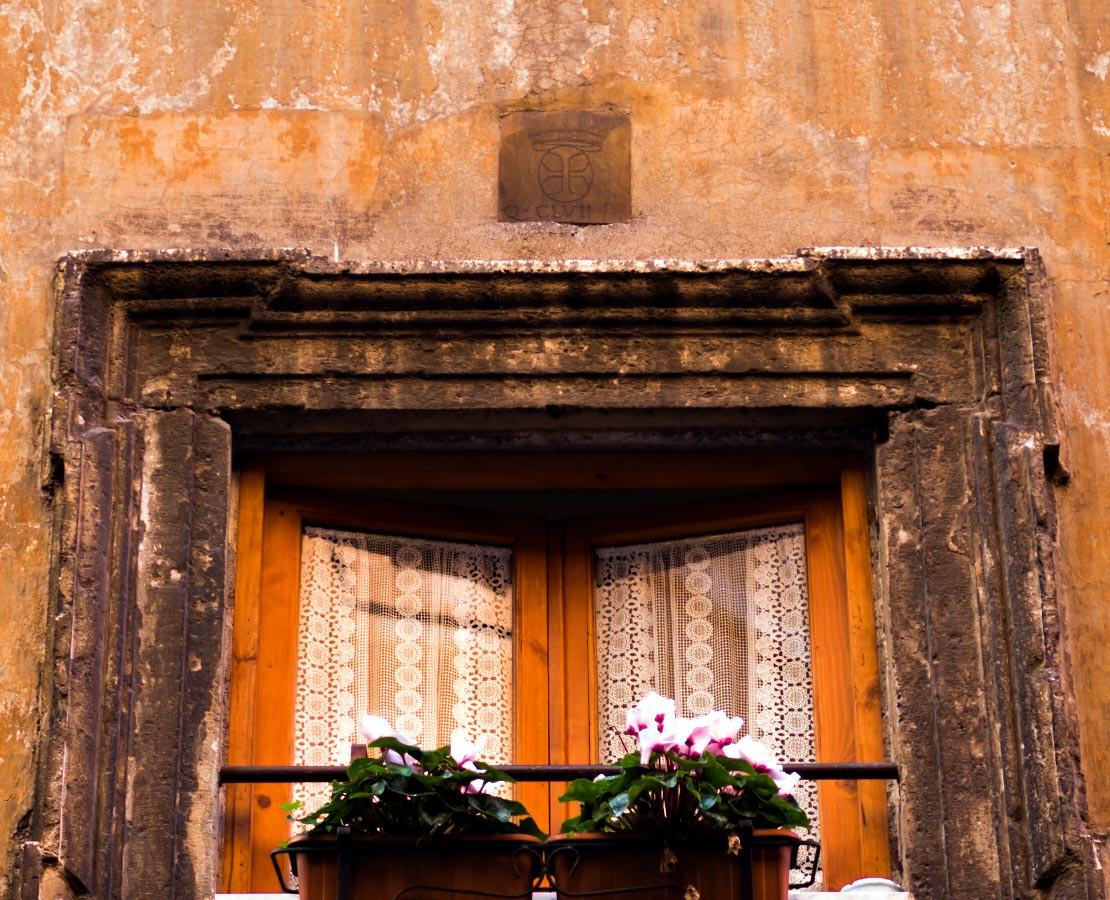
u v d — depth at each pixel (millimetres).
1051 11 5512
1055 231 5266
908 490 4969
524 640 5176
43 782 4594
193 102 5320
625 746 4914
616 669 5191
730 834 4207
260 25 5406
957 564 4891
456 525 5246
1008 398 5012
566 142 5301
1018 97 5406
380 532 5215
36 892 4488
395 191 5238
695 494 5273
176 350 5039
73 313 4973
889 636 4887
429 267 5027
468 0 5469
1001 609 4816
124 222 5180
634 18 5457
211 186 5230
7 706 4719
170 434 4961
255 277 5043
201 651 4781
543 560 5273
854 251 5066
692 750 4270
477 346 5035
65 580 4723
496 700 5148
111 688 4695
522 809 4301
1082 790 4664
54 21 5391
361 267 5035
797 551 5180
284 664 4984
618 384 5016
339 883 4184
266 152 5270
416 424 5066
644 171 5281
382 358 5016
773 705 5066
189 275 5035
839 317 5059
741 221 5230
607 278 5027
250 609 4984
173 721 4699
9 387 4996
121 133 5277
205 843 4613
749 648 5137
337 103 5328
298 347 5035
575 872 4254
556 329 5047
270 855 4512
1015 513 4867
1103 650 4848
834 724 4961
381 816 4262
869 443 5137
